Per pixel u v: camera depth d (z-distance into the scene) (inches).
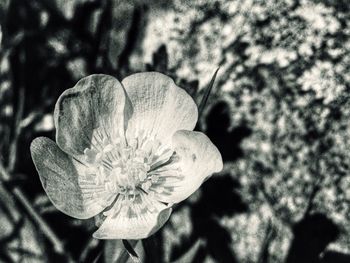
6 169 3.1
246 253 3.0
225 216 3.0
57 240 3.0
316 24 3.0
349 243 2.9
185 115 2.6
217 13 3.1
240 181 3.0
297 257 2.9
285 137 3.0
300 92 3.0
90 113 2.6
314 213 2.9
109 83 2.5
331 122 2.9
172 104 2.6
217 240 3.0
